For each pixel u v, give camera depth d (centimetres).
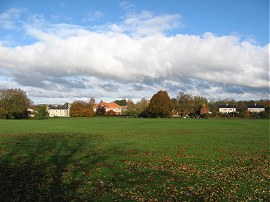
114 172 1958
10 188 1550
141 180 1738
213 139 4384
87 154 2781
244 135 5112
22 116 15838
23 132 5638
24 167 2123
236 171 2011
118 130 6350
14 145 3484
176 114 19588
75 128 6962
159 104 16725
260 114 15238
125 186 1599
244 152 2980
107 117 17050
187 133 5578
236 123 9588
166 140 4219
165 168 2108
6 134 5153
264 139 4381
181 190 1527
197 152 2966
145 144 3688
